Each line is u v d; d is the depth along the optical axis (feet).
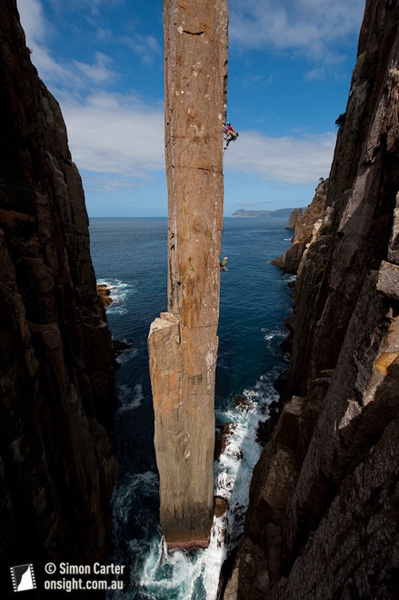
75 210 80.38
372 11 62.54
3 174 36.76
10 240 36.52
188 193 33.22
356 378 20.49
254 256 367.25
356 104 64.44
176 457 43.16
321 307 54.70
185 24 28.58
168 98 31.86
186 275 35.70
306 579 19.75
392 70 31.07
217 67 31.09
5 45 35.68
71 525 38.86
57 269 48.14
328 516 19.34
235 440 75.46
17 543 26.53
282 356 119.55
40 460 30.94
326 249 75.51
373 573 13.29
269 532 33.73
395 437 15.15
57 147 74.79
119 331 144.97
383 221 32.83
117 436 79.66
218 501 57.98
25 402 29.96
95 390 81.46
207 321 38.29
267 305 180.55
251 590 31.48
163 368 38.17
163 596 46.98
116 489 64.34
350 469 20.15
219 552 50.96
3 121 35.76
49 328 38.70
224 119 33.06
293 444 38.04
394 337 18.25
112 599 46.91
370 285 22.47
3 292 28.53
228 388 99.09
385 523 13.57
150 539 54.39
